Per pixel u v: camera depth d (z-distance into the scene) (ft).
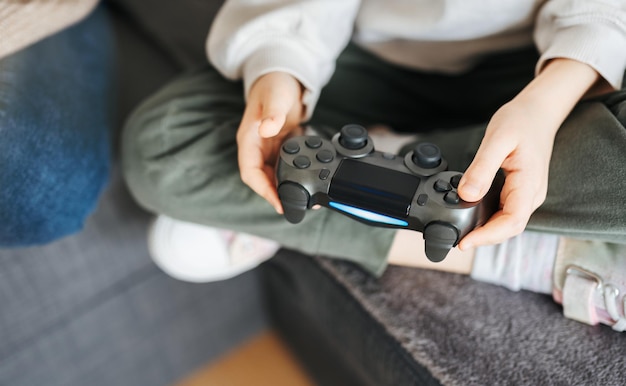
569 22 1.99
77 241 2.57
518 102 1.82
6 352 2.61
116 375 3.01
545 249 1.97
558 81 1.88
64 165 2.23
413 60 2.63
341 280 2.29
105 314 2.80
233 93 2.32
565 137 1.91
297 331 3.11
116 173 2.58
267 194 1.92
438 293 2.17
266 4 2.27
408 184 1.74
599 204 1.77
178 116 2.20
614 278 1.85
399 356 2.07
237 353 3.39
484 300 2.13
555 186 1.87
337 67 2.69
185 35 3.00
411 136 2.31
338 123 2.53
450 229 1.66
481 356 1.97
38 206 2.16
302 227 2.13
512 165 1.73
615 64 1.92
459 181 1.71
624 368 1.85
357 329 2.29
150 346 3.04
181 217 2.27
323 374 3.05
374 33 2.60
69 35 2.71
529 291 2.14
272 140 2.02
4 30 2.17
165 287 2.91
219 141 2.15
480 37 2.43
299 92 2.12
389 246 2.12
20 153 2.11
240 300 3.20
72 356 2.81
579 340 1.95
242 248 2.52
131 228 2.69
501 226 1.67
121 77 2.94
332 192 1.77
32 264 2.49
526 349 1.96
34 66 2.38
